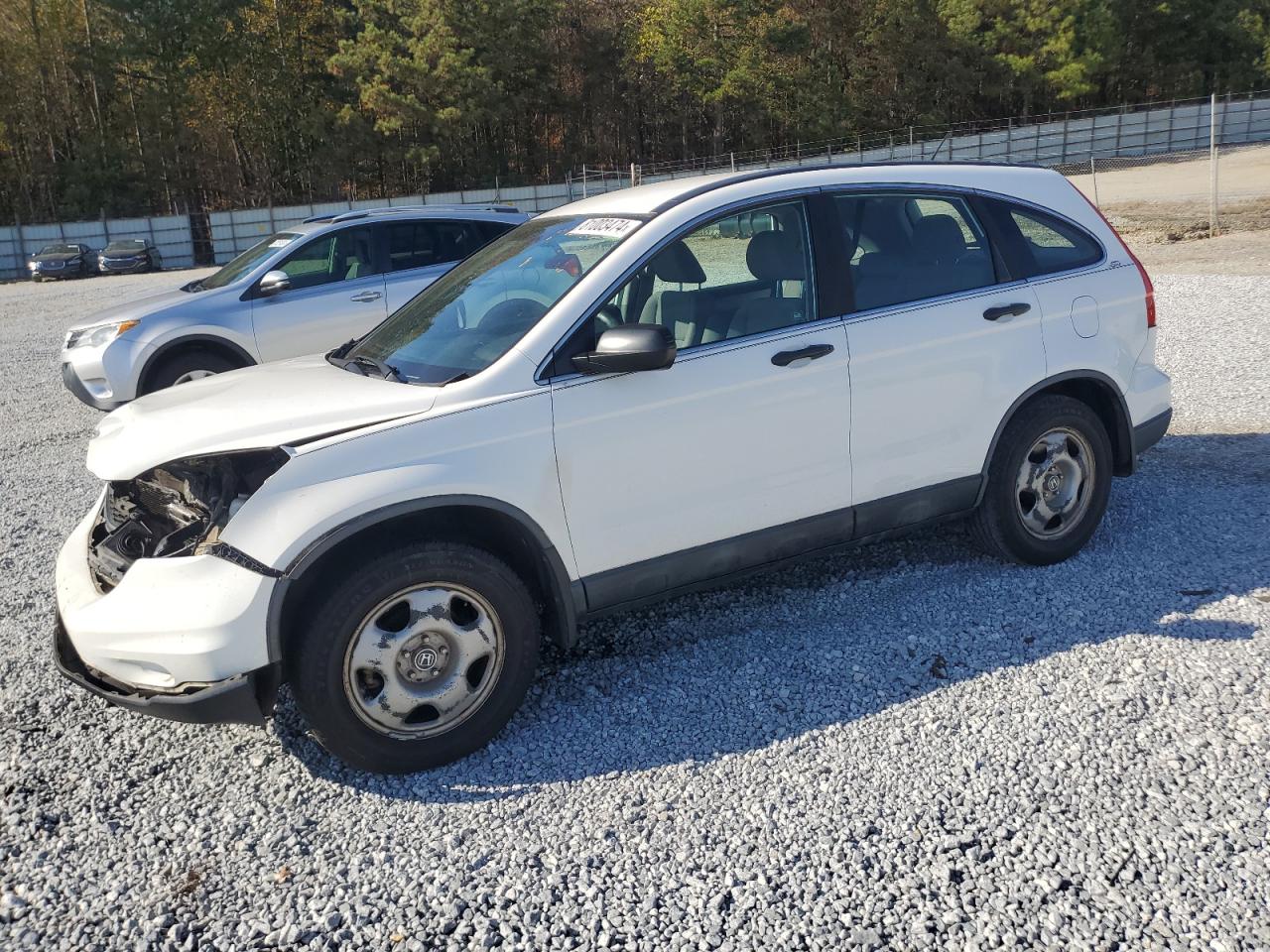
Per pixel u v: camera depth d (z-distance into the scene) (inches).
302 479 129.0
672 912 107.6
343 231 362.9
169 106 2112.5
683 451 149.0
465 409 137.3
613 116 2514.8
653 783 130.8
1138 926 101.1
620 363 137.3
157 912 112.7
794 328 157.8
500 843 121.2
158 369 340.8
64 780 139.7
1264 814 115.6
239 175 2303.2
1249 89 2410.2
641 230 152.3
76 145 2181.3
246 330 345.7
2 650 181.0
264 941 107.4
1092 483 184.7
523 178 2447.1
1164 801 119.1
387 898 112.9
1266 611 161.6
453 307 164.9
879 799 123.8
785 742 137.6
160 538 139.6
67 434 354.6
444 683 136.3
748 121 2293.3
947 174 177.6
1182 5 2385.6
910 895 107.4
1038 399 179.5
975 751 131.8
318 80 2255.2
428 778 136.0
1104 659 151.3
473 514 141.5
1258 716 134.0
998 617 167.5
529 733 145.0
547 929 106.5
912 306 166.6
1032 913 103.9
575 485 142.6
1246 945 97.8
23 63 2096.5
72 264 1419.8
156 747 147.9
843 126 2196.1
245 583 124.7
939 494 171.8
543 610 153.9
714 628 172.9
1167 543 192.4
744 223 158.1
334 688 129.5
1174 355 352.2
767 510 157.2
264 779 138.1
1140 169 1640.0
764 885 110.7
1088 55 2197.3
